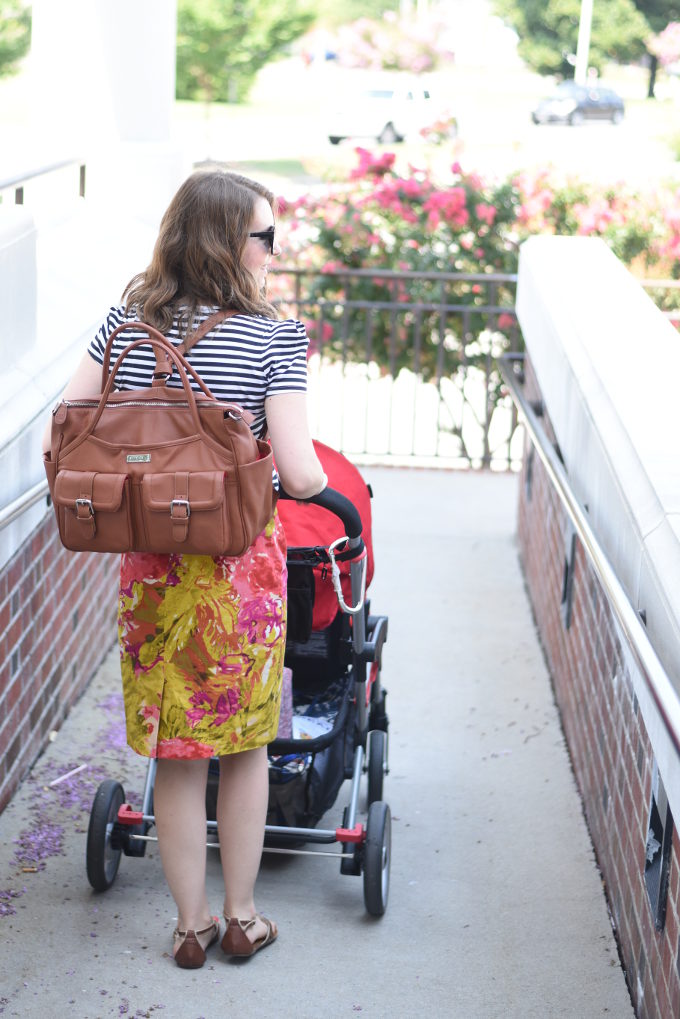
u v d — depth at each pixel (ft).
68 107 20.59
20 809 12.16
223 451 8.26
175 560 8.75
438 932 10.67
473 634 17.70
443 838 12.28
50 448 8.79
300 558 10.06
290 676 10.21
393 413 31.68
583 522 10.30
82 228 17.71
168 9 20.35
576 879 11.68
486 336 26.63
